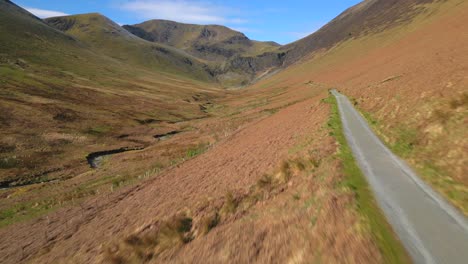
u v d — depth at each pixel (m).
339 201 10.52
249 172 19.20
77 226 24.00
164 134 80.81
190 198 18.78
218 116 103.81
